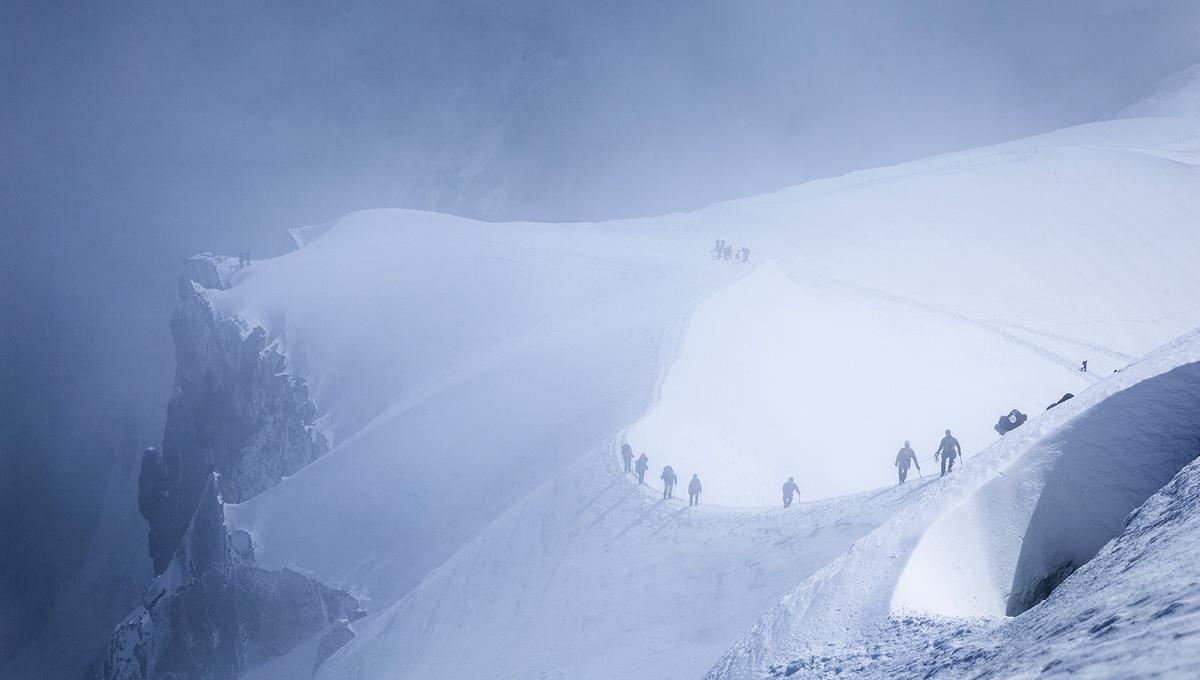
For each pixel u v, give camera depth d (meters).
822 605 11.22
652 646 20.03
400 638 30.66
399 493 47.31
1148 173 90.19
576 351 52.84
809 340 55.56
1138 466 11.67
